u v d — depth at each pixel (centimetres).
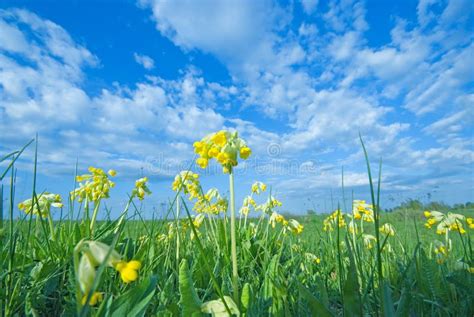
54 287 29
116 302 19
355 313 19
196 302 20
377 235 17
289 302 27
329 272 38
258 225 62
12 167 23
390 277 34
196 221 54
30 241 36
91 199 49
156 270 34
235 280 21
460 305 25
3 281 26
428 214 47
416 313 25
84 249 13
